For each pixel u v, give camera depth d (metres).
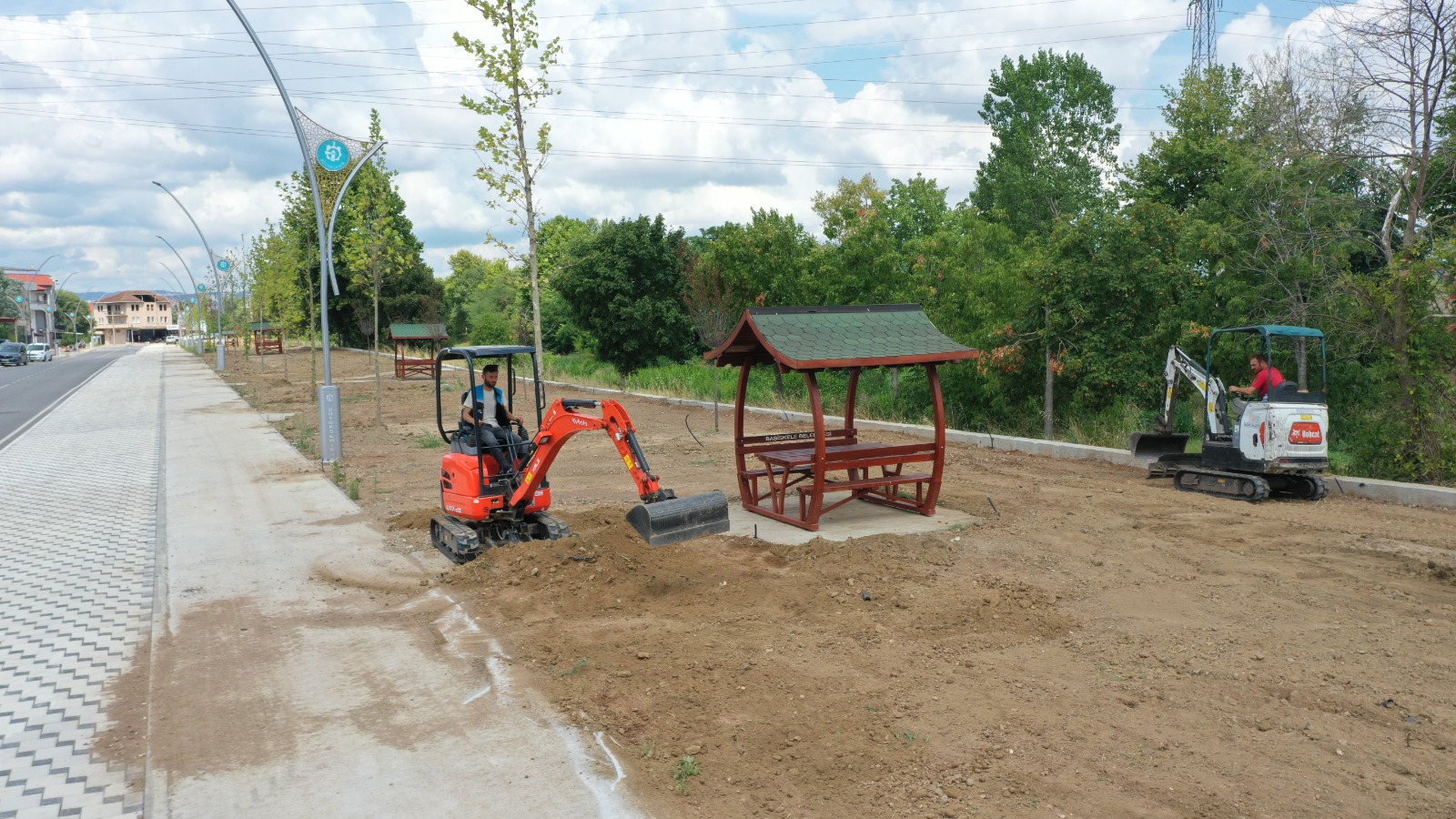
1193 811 3.96
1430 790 4.12
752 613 6.68
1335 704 5.04
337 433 14.55
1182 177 22.67
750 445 10.52
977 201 46.56
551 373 34.56
